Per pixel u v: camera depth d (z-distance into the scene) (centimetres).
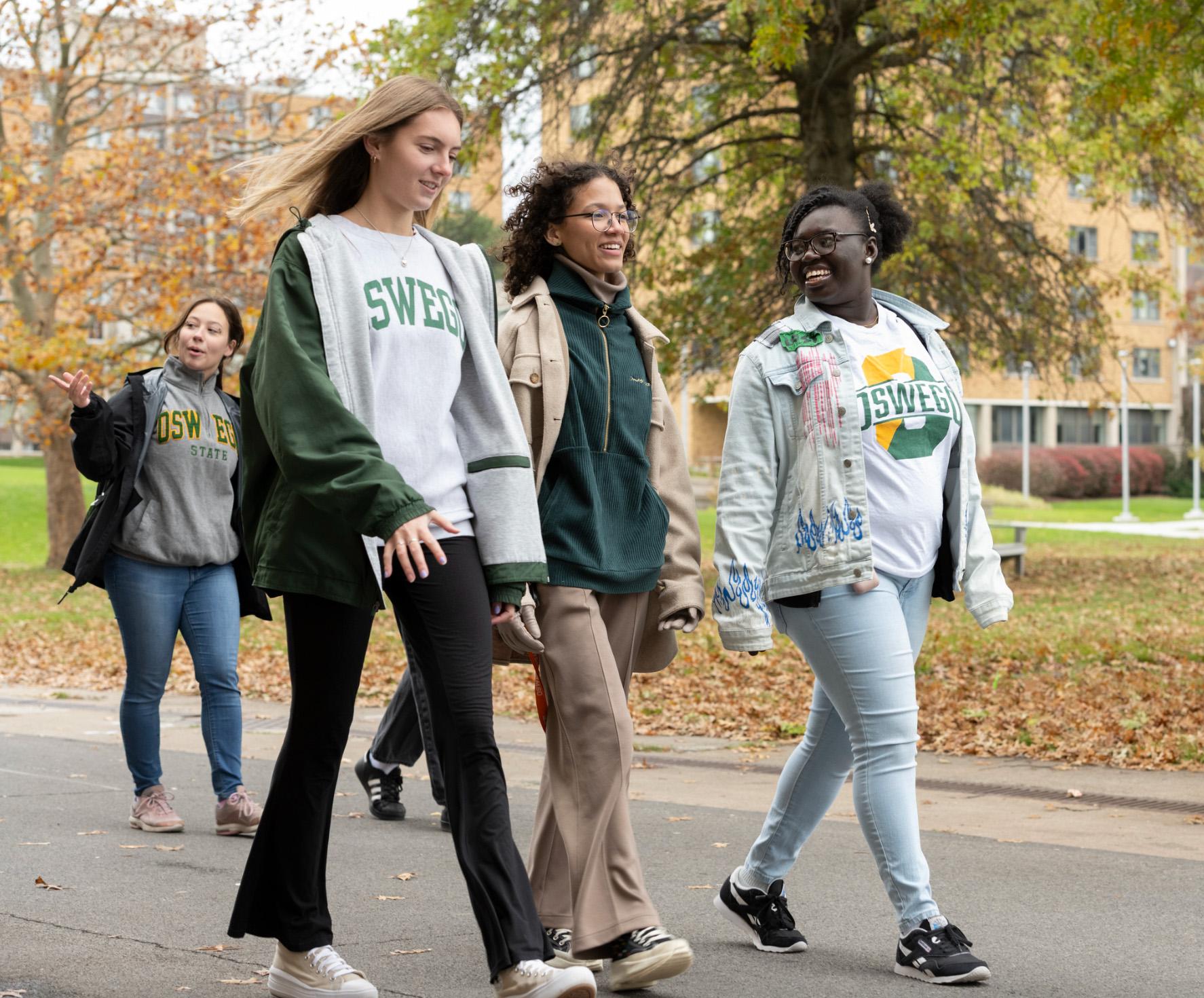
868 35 2055
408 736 660
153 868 555
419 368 349
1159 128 1414
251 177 360
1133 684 1146
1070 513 5081
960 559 421
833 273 422
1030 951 429
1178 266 5762
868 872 550
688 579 416
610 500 405
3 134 2781
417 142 354
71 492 2917
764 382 419
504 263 429
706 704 1137
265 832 355
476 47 1916
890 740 403
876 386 413
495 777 337
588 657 391
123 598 629
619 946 383
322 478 313
